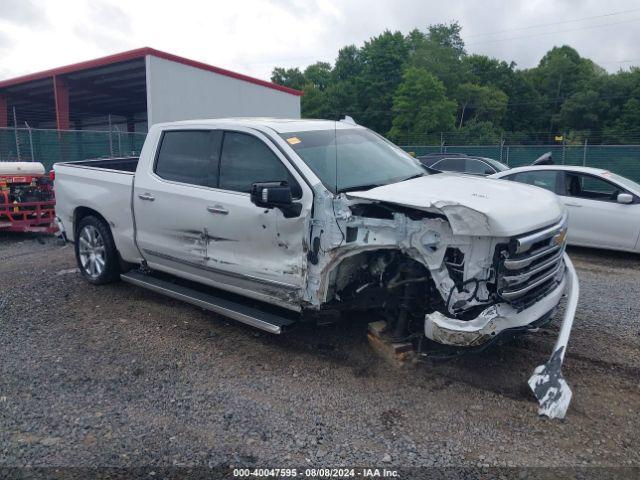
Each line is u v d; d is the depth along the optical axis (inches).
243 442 130.5
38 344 188.5
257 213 172.4
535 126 3034.0
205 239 192.4
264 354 179.5
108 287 253.0
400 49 2677.2
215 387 157.5
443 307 151.6
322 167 170.4
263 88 878.4
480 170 585.0
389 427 136.3
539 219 148.3
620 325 203.5
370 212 156.8
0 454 126.1
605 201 322.0
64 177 260.2
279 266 170.1
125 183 223.6
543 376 143.9
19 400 150.3
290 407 146.1
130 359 176.6
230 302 193.0
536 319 148.4
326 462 122.6
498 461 122.3
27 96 1030.4
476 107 2802.7
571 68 3065.9
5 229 384.8
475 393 152.6
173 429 136.3
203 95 756.0
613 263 311.6
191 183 198.5
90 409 145.9
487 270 140.1
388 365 168.7
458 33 3248.0
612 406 145.7
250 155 183.2
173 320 211.0
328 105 2578.7
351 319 203.5
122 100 1071.0
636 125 2529.5
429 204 138.8
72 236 260.8
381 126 2509.8
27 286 255.1
